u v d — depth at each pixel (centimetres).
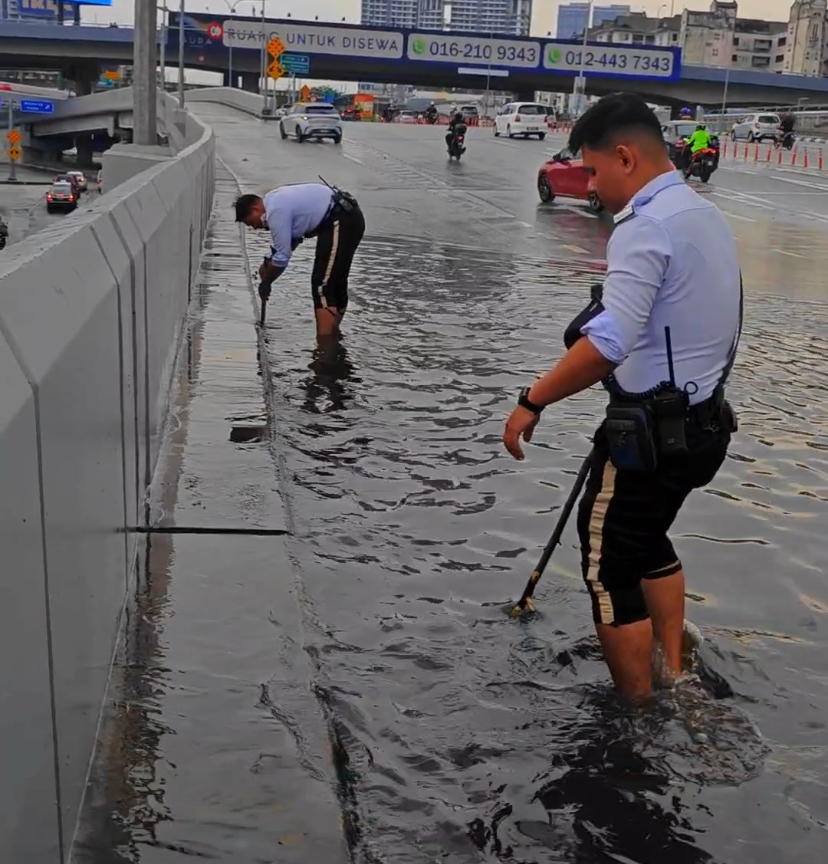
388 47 8450
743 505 563
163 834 267
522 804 301
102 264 370
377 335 962
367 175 3002
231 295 1068
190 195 1058
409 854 277
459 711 347
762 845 289
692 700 355
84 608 286
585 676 372
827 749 335
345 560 466
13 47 8588
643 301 316
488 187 2786
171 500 500
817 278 1508
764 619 428
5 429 195
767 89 9138
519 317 1087
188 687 338
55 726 241
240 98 6812
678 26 17400
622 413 326
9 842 196
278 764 300
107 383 347
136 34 1716
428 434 668
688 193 328
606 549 343
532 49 8550
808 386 846
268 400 716
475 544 495
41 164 8488
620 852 284
